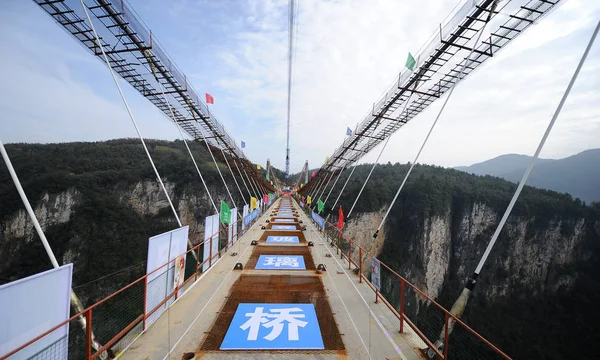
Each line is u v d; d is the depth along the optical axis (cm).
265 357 512
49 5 846
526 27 840
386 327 635
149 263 599
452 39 973
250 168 3797
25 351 335
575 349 4378
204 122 1858
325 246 1555
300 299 787
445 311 465
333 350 538
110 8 881
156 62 1123
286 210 4047
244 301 763
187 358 499
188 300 761
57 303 381
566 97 486
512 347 4412
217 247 1184
